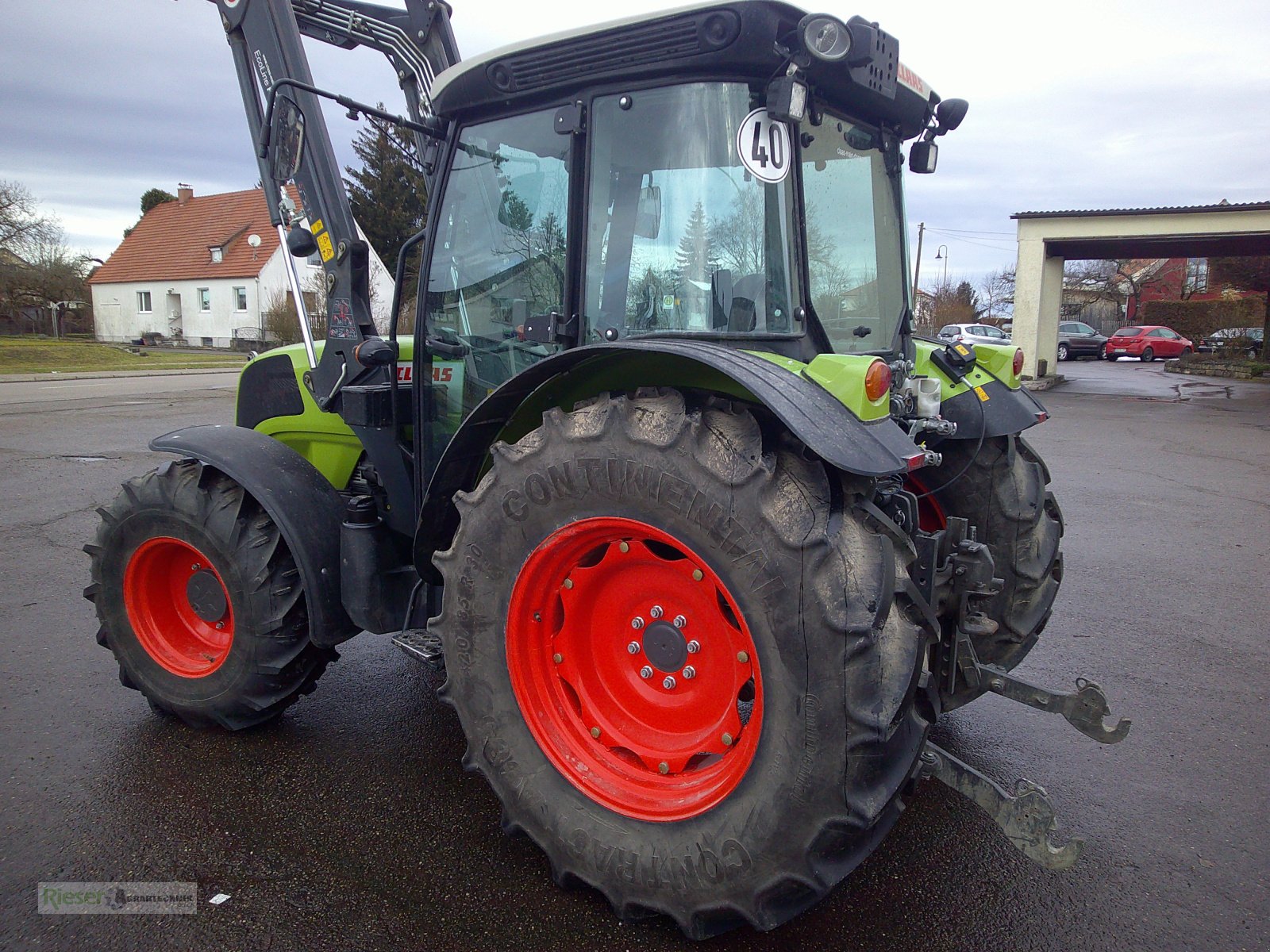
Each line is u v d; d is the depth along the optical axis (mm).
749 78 2354
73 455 9859
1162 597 5191
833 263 2785
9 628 4453
